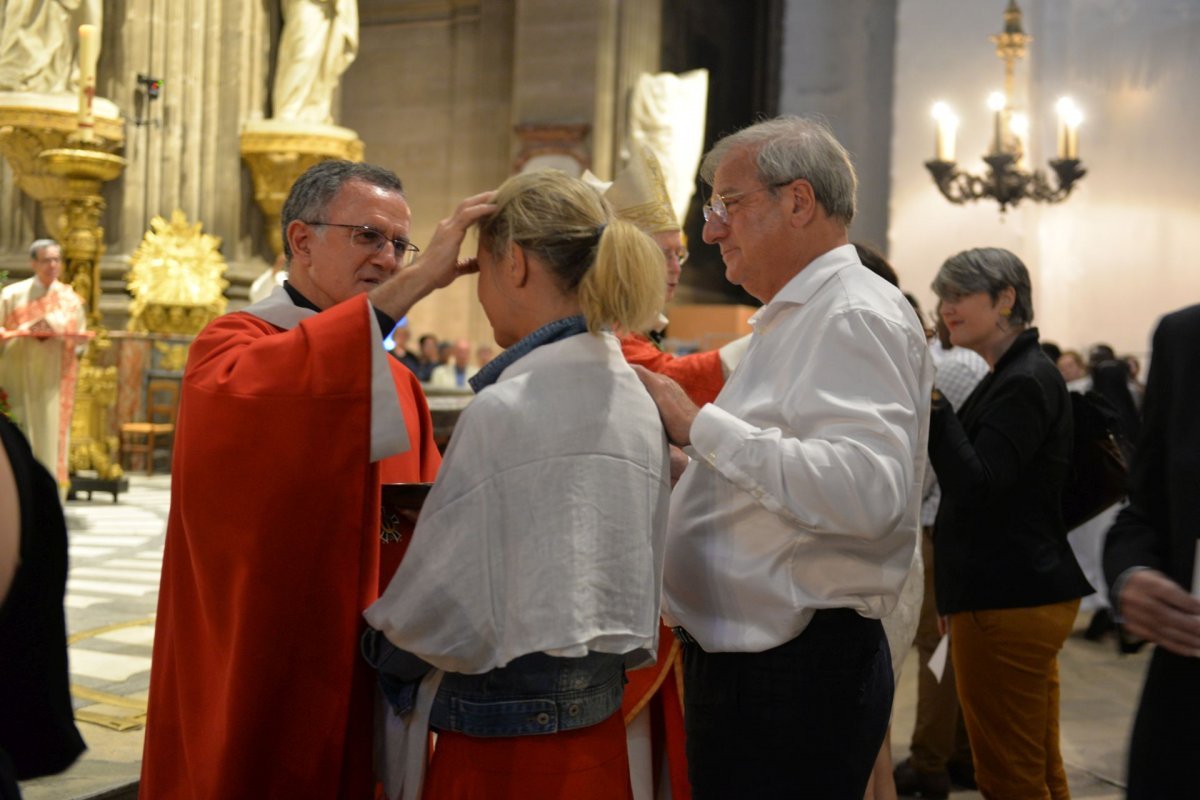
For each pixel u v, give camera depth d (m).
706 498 1.98
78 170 8.45
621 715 1.90
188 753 1.99
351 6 11.92
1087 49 14.27
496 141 16.78
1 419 1.46
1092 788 4.11
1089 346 14.27
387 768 1.96
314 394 1.87
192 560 1.94
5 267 10.41
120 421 10.73
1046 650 2.90
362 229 2.20
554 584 1.68
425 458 2.50
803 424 1.83
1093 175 14.24
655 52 15.90
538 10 15.27
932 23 14.82
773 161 1.96
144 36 11.05
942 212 14.72
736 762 1.90
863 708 1.89
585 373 1.76
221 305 11.02
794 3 16.89
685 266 16.95
